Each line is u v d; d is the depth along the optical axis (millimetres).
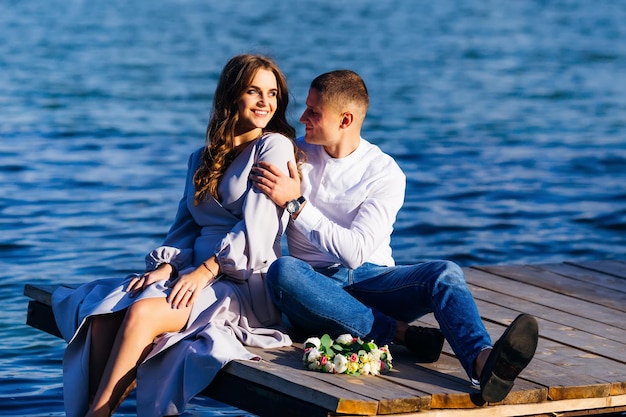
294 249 6359
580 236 12633
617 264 8820
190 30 36781
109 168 15797
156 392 5711
